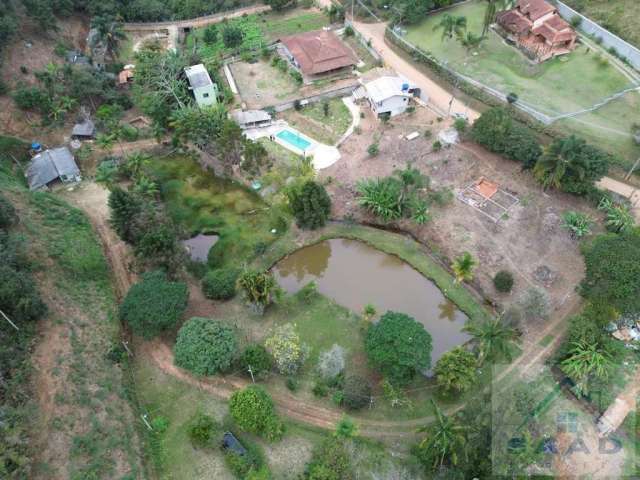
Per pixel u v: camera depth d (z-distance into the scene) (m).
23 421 40.09
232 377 48.66
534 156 64.81
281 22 105.88
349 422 42.69
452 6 100.06
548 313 52.91
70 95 80.19
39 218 60.09
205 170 74.38
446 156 71.75
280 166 72.75
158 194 68.88
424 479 40.84
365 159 73.12
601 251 51.31
